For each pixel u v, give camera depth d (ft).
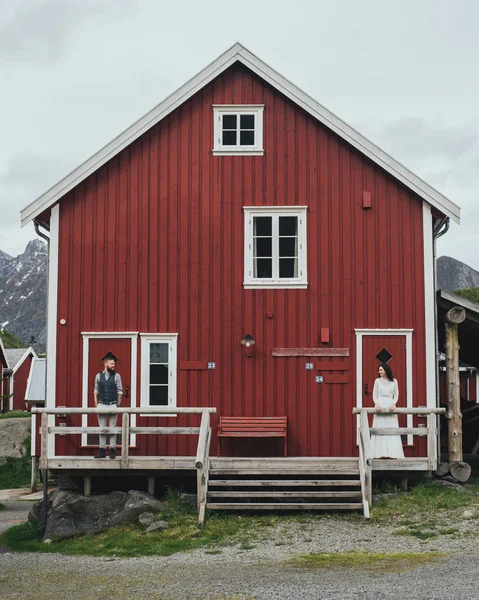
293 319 54.29
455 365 53.36
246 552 38.19
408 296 54.08
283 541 39.86
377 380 50.06
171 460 48.65
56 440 53.72
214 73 55.16
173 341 54.39
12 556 42.19
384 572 32.81
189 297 54.70
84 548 42.91
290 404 53.67
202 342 54.34
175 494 48.78
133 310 54.70
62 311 54.85
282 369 53.93
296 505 45.24
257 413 53.67
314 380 53.83
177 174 55.57
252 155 55.47
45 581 35.45
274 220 55.01
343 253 54.49
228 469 48.57
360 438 49.52
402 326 53.88
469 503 45.34
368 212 54.75
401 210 54.60
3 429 88.12
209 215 55.21
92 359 54.49
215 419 53.72
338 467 48.55
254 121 55.77
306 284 54.34
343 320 54.08
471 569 32.63
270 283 54.49
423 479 50.49
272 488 49.93
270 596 29.99
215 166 55.52
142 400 54.03
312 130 55.42
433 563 33.99
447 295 54.85
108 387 49.67
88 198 55.52
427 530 40.47
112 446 49.11
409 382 53.42
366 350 53.88
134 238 55.21
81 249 55.21
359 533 40.75
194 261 54.95
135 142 55.83
